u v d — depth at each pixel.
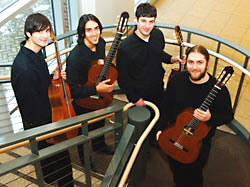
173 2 7.60
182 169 2.62
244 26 6.36
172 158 2.56
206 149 2.34
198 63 1.96
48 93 2.00
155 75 2.66
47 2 4.56
